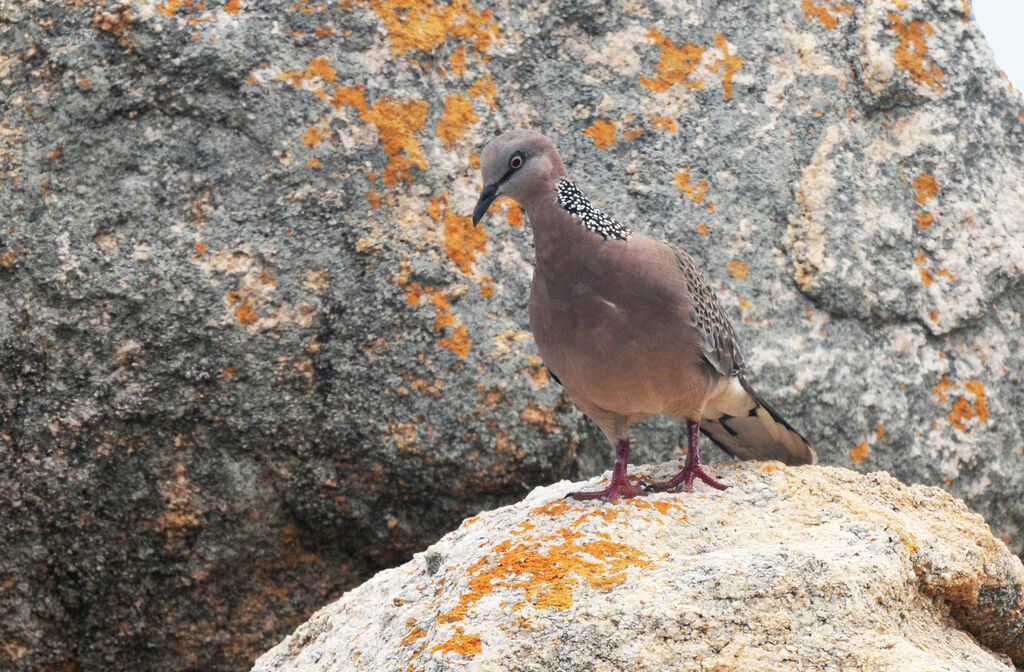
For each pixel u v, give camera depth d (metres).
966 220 12.83
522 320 11.59
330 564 11.77
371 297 11.35
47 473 11.01
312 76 11.77
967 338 12.62
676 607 7.04
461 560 8.16
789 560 7.32
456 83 12.20
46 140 11.32
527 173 9.27
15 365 10.93
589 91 12.55
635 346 9.02
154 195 11.31
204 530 11.30
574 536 7.93
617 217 12.09
